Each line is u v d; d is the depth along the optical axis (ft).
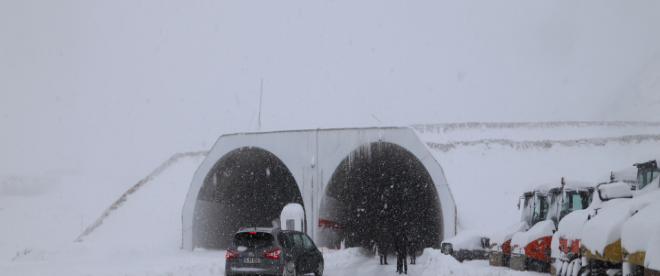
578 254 46.01
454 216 96.73
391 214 136.56
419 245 130.52
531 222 70.64
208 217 113.91
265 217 141.08
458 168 126.21
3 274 60.29
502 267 69.00
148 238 116.26
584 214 47.78
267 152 114.32
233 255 54.39
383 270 73.41
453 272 58.23
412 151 100.27
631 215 37.73
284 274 53.57
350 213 127.75
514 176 121.90
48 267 71.41
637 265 34.50
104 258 88.12
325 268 75.66
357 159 109.81
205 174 108.99
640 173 45.98
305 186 104.53
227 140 109.50
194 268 64.69
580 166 126.93
